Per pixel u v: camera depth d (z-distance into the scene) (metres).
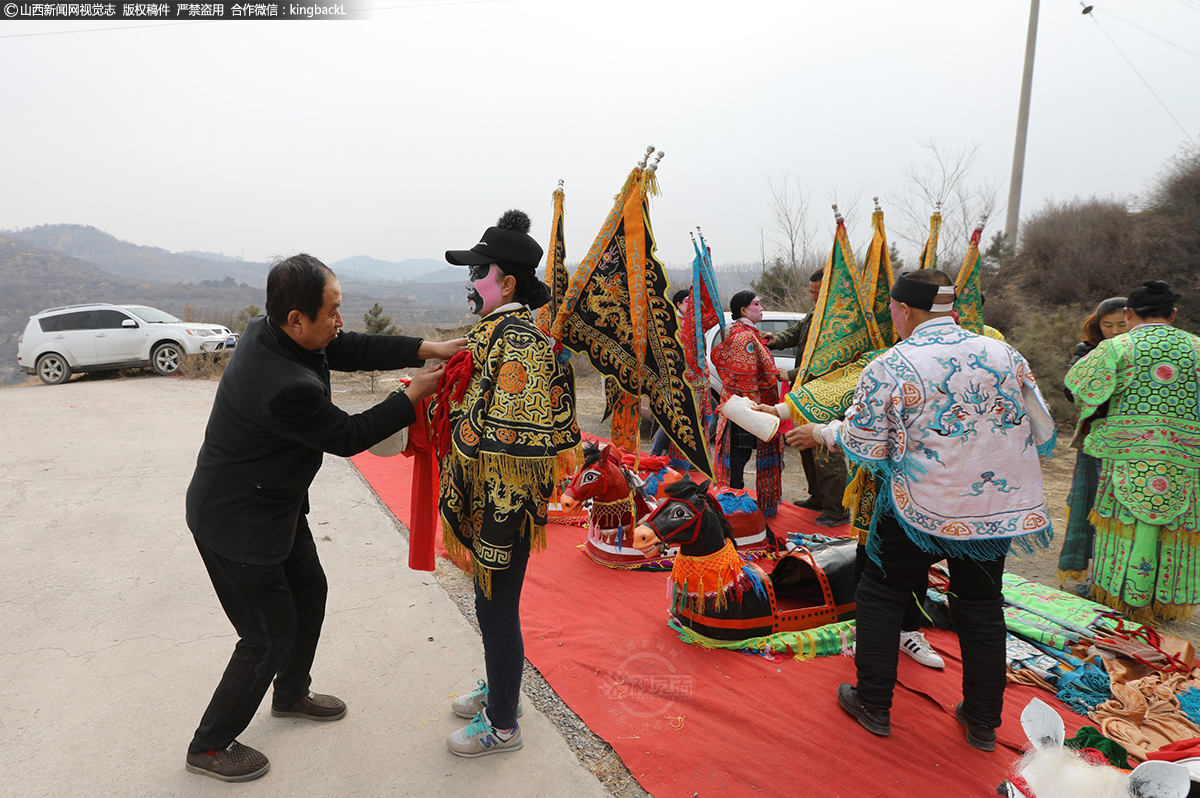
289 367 2.05
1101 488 3.81
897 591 2.64
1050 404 9.10
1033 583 4.04
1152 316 3.68
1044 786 1.44
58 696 2.82
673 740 2.58
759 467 5.24
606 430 9.38
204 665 3.09
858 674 2.68
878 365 2.47
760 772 2.41
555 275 2.85
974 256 3.62
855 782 2.36
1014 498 2.37
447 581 4.10
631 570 4.27
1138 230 14.79
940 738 2.62
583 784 2.37
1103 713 2.75
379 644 3.34
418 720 2.73
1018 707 2.87
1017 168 16.47
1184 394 3.50
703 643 3.29
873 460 2.49
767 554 4.22
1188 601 3.55
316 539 4.81
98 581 4.00
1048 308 14.40
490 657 2.40
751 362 5.06
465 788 2.34
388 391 12.39
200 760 2.33
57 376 14.05
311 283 2.02
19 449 7.48
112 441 7.95
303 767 2.43
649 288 2.59
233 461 2.10
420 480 2.54
